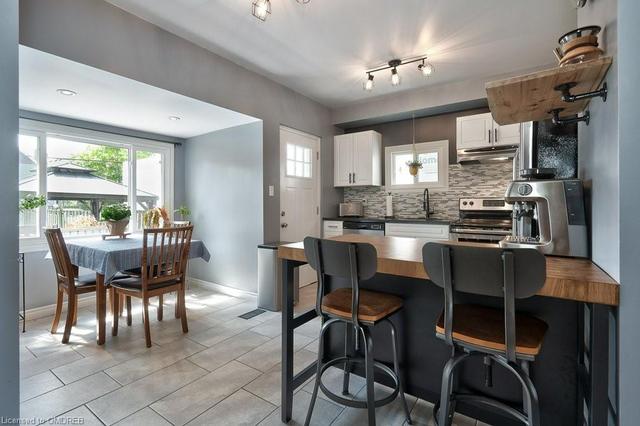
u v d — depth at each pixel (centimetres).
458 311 137
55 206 334
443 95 384
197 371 211
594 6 138
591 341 98
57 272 268
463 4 227
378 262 134
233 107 317
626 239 88
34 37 191
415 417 164
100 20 221
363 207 494
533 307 141
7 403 96
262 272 335
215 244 406
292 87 390
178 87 268
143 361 223
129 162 396
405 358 176
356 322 141
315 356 232
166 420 164
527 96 132
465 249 106
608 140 104
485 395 155
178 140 437
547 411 140
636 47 88
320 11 234
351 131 504
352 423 162
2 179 94
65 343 250
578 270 108
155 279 253
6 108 95
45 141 324
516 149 346
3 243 95
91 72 225
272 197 369
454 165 424
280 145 389
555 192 134
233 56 306
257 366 217
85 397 182
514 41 279
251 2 222
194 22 249
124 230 324
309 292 399
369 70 338
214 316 313
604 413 96
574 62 118
